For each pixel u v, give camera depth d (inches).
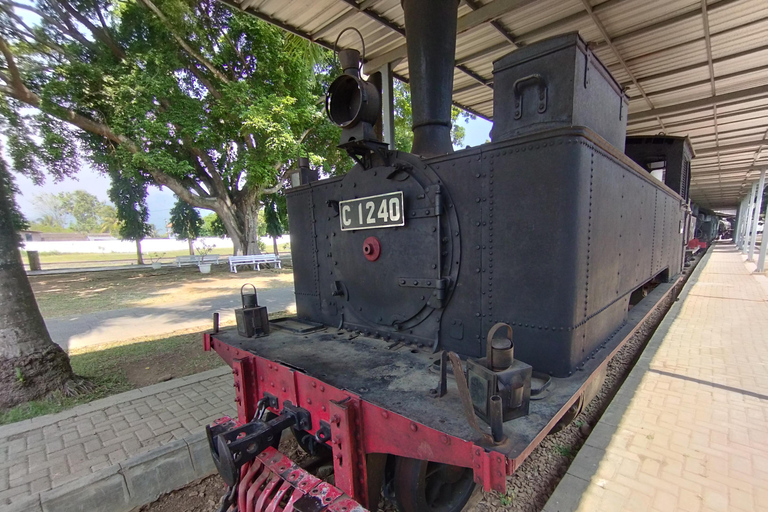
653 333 211.6
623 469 89.0
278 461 72.2
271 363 81.8
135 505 89.7
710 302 277.1
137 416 118.6
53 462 95.6
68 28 320.2
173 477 95.3
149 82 389.1
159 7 378.9
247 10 163.0
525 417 55.8
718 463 91.0
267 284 468.4
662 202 162.1
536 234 69.7
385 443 59.7
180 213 920.3
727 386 133.8
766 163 437.1
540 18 174.9
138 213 853.8
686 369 149.9
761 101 247.9
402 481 70.0
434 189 81.5
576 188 65.6
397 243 91.1
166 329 248.4
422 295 88.0
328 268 113.7
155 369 171.3
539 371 72.1
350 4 157.8
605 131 91.7
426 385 68.4
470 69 230.7
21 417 120.0
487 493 89.0
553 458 103.2
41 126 408.5
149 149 454.6
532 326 72.1
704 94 249.6
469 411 49.7
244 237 656.4
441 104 100.9
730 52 196.1
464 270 80.8
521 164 70.6
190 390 138.2
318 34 183.0
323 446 100.0
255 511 68.1
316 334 105.7
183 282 502.3
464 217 79.7
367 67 206.7
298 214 123.5
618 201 92.6
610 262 88.7
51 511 80.0
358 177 99.2
